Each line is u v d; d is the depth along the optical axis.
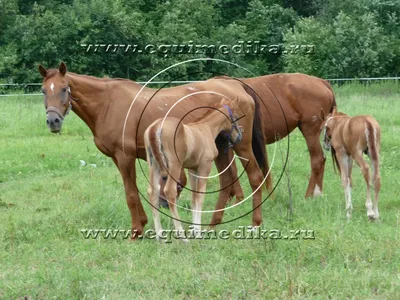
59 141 18.69
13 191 13.19
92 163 16.12
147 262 8.46
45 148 17.50
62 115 9.75
